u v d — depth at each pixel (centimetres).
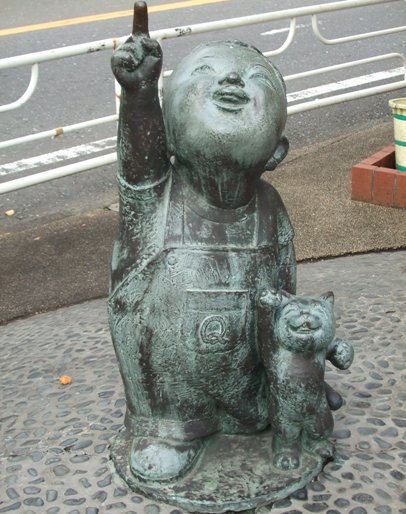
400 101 514
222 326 214
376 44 938
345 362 234
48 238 489
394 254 429
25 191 588
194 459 234
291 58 883
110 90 784
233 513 224
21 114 725
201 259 212
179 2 1179
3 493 235
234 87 201
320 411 229
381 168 502
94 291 417
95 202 564
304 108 632
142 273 214
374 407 270
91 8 1185
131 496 230
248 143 202
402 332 321
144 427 234
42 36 993
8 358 324
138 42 195
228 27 546
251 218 219
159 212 214
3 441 261
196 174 210
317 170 580
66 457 250
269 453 238
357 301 352
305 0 1148
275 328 217
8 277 437
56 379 300
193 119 202
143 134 204
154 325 215
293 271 239
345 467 239
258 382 232
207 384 223
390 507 223
